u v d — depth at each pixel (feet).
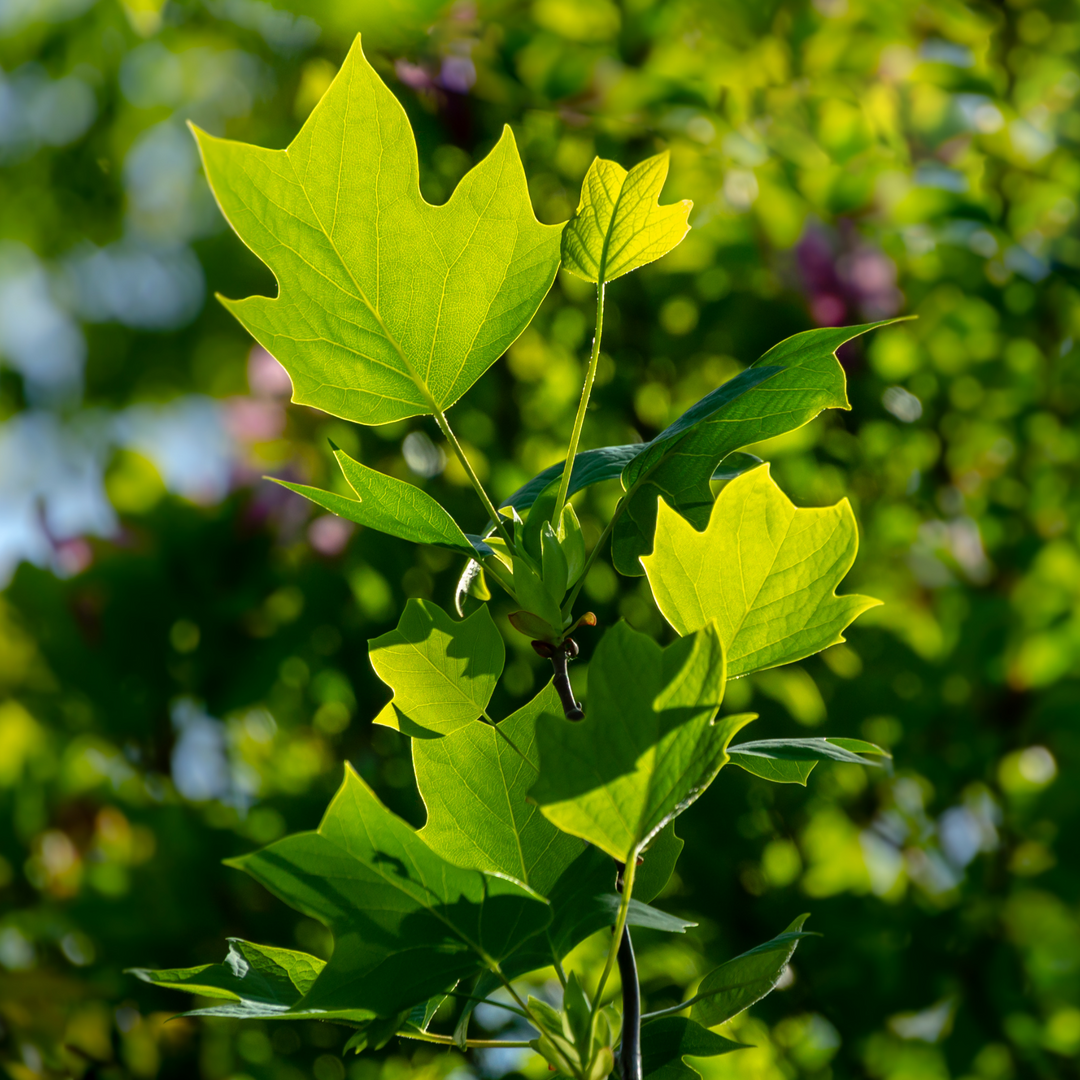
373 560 7.29
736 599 4.15
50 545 7.17
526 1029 6.48
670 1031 4.17
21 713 7.23
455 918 4.01
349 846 3.99
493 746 4.21
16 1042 6.75
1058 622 7.50
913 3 7.81
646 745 3.96
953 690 7.43
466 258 4.23
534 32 7.41
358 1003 4.00
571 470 4.36
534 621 4.17
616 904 4.11
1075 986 7.07
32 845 7.00
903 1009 6.91
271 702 7.47
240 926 6.76
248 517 7.29
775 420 4.30
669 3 7.47
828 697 7.30
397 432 7.57
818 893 7.07
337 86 4.16
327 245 4.20
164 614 7.10
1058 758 7.38
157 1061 6.77
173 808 6.89
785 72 7.72
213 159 4.14
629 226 4.24
